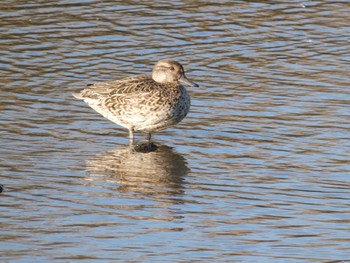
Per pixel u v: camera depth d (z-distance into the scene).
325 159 15.36
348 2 23.47
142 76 16.95
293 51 20.58
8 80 18.89
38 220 12.98
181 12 22.75
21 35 21.12
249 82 18.97
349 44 20.95
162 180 14.59
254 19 22.36
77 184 14.37
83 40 20.97
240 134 16.58
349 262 11.82
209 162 15.37
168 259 11.84
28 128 16.72
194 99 18.17
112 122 17.38
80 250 12.05
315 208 13.52
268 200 13.80
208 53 20.45
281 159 15.41
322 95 18.22
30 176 14.62
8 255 11.85
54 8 22.83
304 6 23.19
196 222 13.02
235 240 12.45
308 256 11.98
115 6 23.03
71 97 18.28
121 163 15.31
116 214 13.26
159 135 16.72
